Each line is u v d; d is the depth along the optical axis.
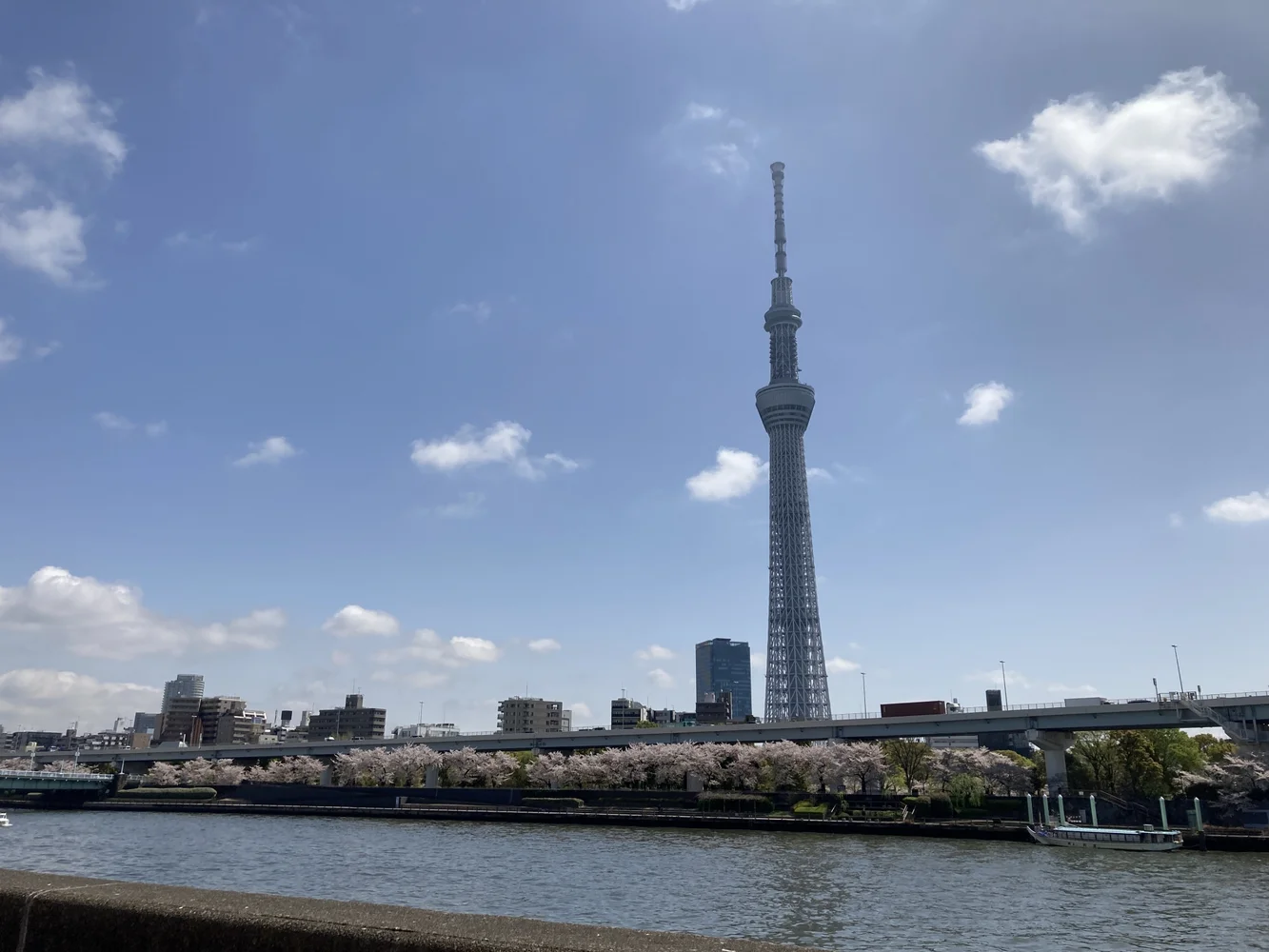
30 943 8.71
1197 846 119.56
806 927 67.62
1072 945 61.81
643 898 79.44
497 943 7.46
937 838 134.38
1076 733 169.75
